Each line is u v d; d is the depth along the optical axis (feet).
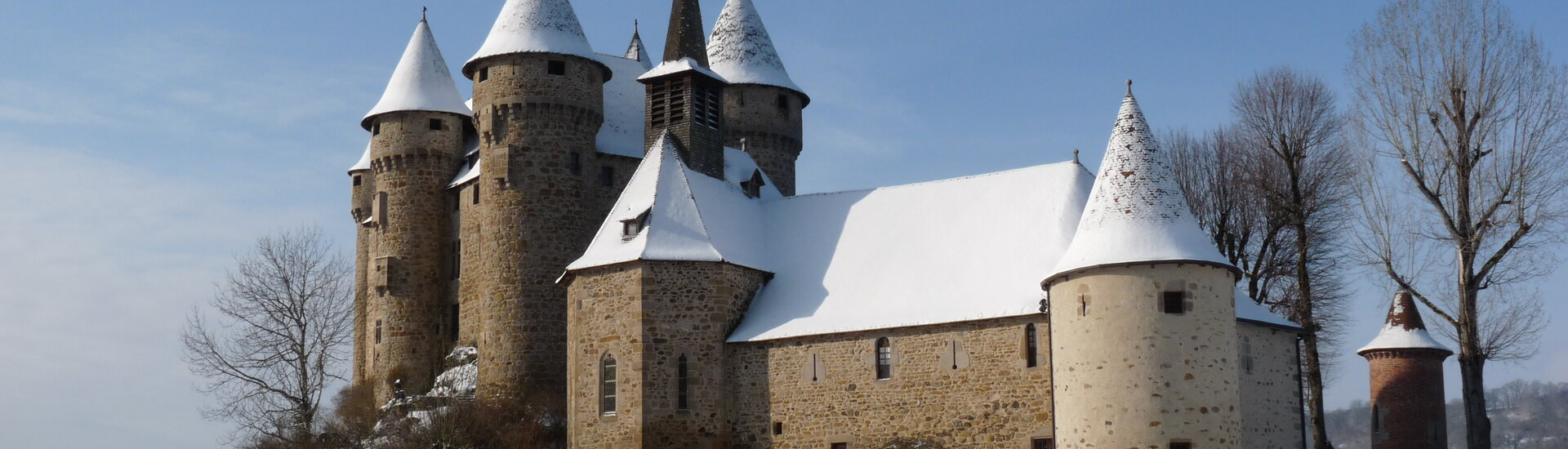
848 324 165.89
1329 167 200.03
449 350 225.35
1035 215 168.04
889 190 184.44
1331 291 208.54
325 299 219.20
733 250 177.88
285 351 215.72
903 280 169.89
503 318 206.90
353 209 242.58
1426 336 200.75
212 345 213.87
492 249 209.77
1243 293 166.30
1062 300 145.69
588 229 212.23
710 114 194.90
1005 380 154.71
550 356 206.08
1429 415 197.47
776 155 228.63
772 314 173.78
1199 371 138.41
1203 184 214.48
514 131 211.00
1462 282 157.07
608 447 169.37
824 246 181.37
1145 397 137.69
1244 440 155.12
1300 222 192.75
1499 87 158.20
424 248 227.81
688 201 179.22
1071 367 143.02
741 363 171.22
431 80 233.14
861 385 163.53
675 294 171.42
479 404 195.52
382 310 227.20
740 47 230.89
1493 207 156.46
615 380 171.12
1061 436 144.15
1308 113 200.34
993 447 154.20
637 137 224.53
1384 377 200.34
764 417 168.55
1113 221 143.33
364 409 213.25
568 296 181.16
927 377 159.84
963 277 165.89
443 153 230.27
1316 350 187.93
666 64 193.77
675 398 168.96
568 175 211.41
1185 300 139.54
